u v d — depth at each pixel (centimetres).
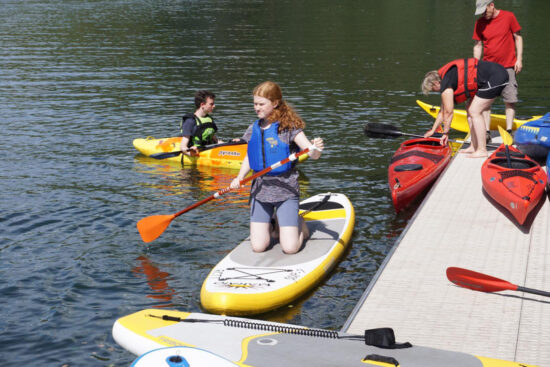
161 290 531
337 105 1286
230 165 898
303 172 866
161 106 1296
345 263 577
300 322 478
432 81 727
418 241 546
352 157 934
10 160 923
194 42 2292
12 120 1178
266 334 376
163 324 398
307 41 2302
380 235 644
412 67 1723
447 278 464
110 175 858
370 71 1672
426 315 418
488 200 647
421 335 393
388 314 421
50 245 621
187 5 4003
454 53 1956
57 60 1906
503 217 598
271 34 2525
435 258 509
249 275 511
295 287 498
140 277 554
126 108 1280
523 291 423
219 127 1109
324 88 1459
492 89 732
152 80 1577
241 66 1772
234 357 347
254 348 355
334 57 1916
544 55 1909
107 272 563
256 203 540
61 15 3297
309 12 3506
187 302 511
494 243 537
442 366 327
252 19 3125
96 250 610
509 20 842
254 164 524
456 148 939
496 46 848
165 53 2028
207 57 1938
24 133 1084
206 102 913
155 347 370
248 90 1438
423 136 846
